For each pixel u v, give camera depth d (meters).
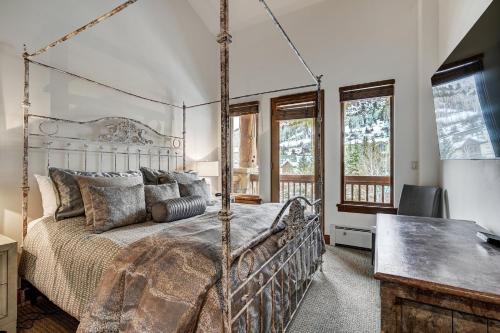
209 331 1.03
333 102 3.58
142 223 2.05
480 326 0.80
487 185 1.65
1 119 2.12
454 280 0.87
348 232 3.44
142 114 3.24
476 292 0.79
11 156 2.17
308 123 3.82
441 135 2.14
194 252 1.26
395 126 3.20
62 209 1.98
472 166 1.93
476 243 1.26
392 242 1.29
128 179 2.36
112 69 2.91
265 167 4.12
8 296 1.66
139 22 3.24
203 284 1.12
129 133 3.04
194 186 2.82
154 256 1.30
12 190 2.17
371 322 1.85
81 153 2.61
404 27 3.16
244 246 1.28
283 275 1.67
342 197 3.53
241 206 2.59
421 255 1.11
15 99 2.19
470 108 1.58
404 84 3.15
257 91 4.19
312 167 3.77
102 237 1.65
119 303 1.24
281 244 1.64
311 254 2.31
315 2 3.70
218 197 4.01
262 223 1.82
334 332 1.75
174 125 3.70
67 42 2.52
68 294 1.54
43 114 2.35
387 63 3.25
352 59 3.46
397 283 0.90
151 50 3.39
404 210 2.86
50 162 2.39
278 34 4.00
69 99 2.53
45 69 2.37
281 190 4.04
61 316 1.94
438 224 1.65
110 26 2.90
